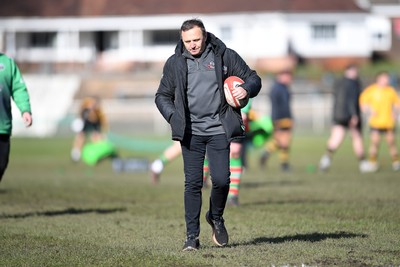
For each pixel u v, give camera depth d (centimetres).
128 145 13450
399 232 3803
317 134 15250
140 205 5206
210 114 3123
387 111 8444
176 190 6300
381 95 8438
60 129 17200
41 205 5250
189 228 3231
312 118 18038
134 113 18650
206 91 3102
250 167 9356
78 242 3562
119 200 5588
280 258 3042
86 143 13850
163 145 13400
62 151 12419
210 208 3259
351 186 6394
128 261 3017
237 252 3177
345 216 4456
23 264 3009
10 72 4088
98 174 8444
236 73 3141
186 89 3116
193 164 3180
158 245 3462
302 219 4341
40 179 7469
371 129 8462
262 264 2928
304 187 6388
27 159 10931
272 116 8750
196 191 3203
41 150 12594
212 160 3145
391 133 8462
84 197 5781
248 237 3703
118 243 3541
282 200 5406
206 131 3131
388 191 5944
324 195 5716
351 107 8175
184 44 3097
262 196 5706
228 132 3100
